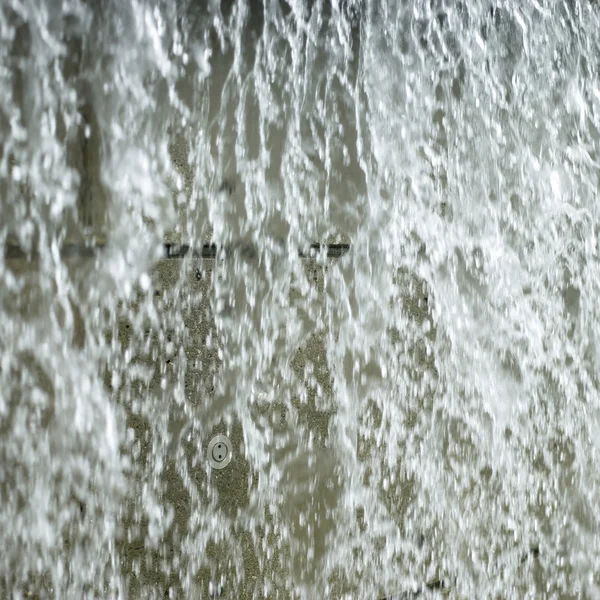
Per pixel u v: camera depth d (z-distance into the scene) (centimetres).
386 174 163
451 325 175
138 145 130
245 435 144
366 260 160
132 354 130
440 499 173
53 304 122
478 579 179
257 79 144
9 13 115
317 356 154
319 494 154
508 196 185
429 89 170
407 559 167
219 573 141
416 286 169
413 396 168
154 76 131
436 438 172
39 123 119
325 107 154
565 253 196
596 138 202
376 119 161
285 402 149
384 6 161
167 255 134
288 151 149
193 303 137
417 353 169
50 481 122
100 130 126
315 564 153
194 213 137
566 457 196
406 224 167
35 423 120
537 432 191
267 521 147
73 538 124
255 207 145
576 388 198
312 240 153
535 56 188
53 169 121
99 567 127
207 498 139
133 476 130
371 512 162
